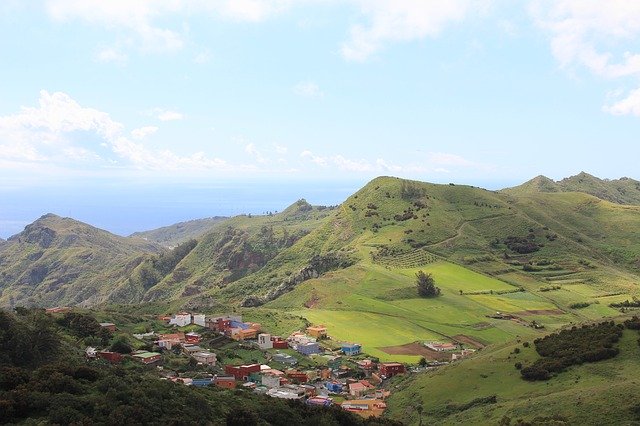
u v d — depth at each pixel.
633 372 101.50
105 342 137.88
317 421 87.81
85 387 74.06
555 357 116.75
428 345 188.00
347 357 172.00
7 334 94.19
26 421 62.12
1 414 63.22
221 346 168.25
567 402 94.56
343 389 139.50
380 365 162.12
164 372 122.56
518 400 104.25
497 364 124.69
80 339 136.38
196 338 168.50
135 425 64.88
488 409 103.75
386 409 122.94
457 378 124.12
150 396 74.94
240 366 137.00
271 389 125.12
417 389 127.94
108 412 67.12
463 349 185.38
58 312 160.38
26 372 74.88
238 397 94.94
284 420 84.75
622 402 88.81
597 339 117.56
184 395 80.62
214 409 81.25
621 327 120.25
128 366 119.38
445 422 105.06
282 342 175.25
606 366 106.69
